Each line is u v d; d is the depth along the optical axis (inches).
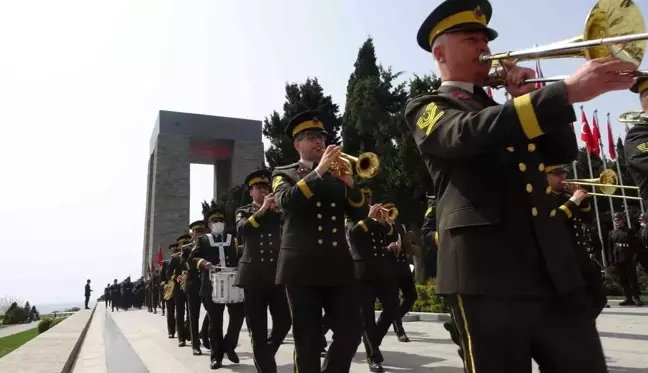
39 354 350.6
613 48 75.2
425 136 90.5
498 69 103.3
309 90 1154.7
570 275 85.7
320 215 185.0
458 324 90.9
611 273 688.4
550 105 74.3
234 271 317.1
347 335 176.1
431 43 106.3
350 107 974.4
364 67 1019.3
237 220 284.0
